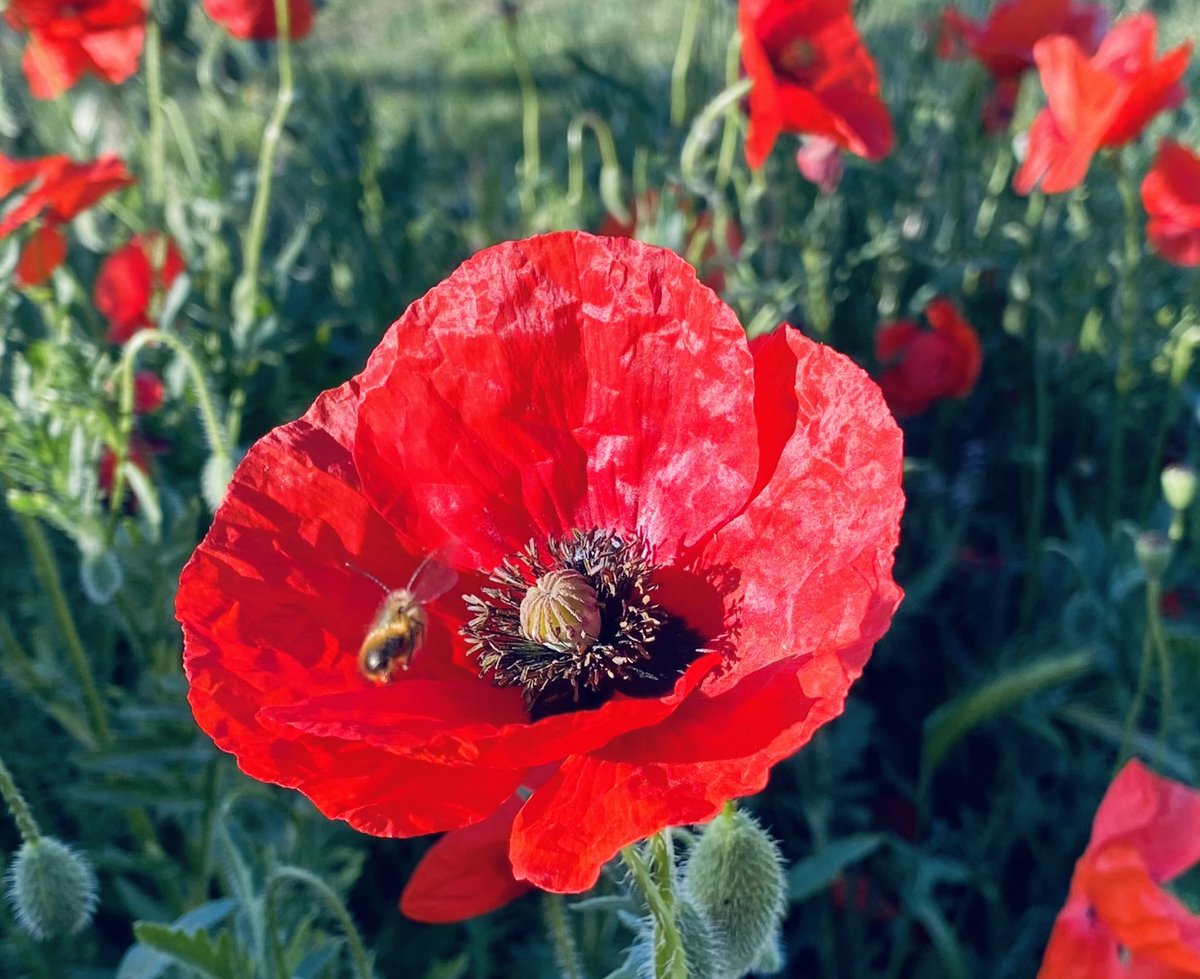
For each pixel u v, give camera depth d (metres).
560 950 0.17
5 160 0.22
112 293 0.27
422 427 0.14
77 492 0.19
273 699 0.12
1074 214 0.30
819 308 0.29
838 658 0.11
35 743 0.24
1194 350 0.30
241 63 0.35
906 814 0.27
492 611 0.14
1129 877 0.12
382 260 0.33
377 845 0.24
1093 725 0.24
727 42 0.37
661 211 0.28
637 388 0.14
